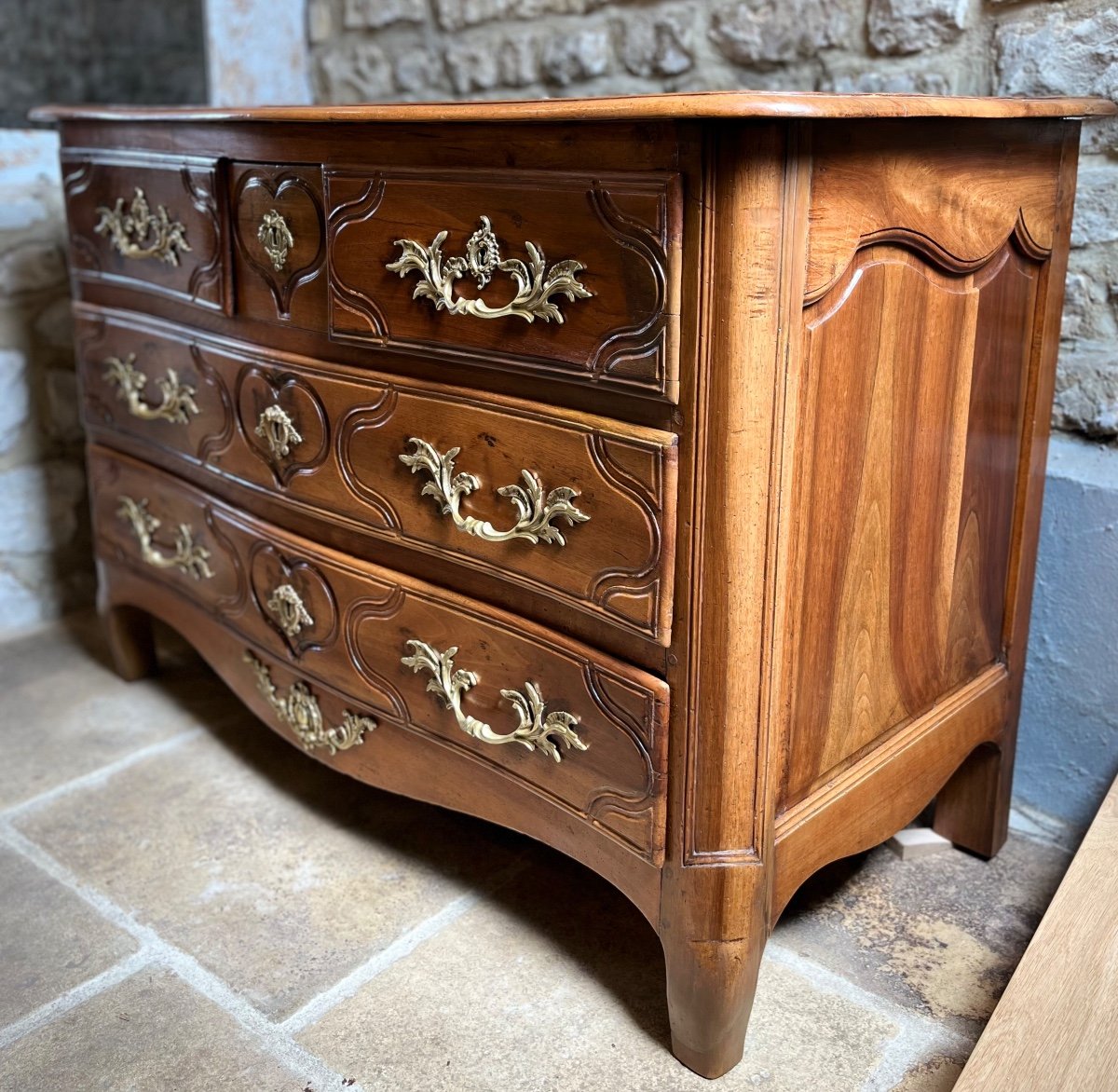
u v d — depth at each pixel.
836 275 0.91
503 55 1.80
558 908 1.31
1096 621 1.36
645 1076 1.06
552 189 0.93
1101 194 1.30
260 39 2.03
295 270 1.21
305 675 1.37
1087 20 1.25
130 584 1.71
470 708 1.16
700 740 0.97
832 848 1.10
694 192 0.84
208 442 1.43
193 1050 1.09
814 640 1.02
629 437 0.93
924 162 0.98
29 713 1.73
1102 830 1.24
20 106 1.94
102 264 1.55
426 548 1.15
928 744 1.21
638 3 1.63
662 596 0.94
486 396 1.04
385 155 1.06
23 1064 1.08
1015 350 1.19
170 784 1.55
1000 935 1.25
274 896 1.32
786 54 1.49
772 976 1.19
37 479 2.00
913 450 1.08
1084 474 1.34
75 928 1.26
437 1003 1.16
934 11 1.35
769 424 0.89
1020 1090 0.91
